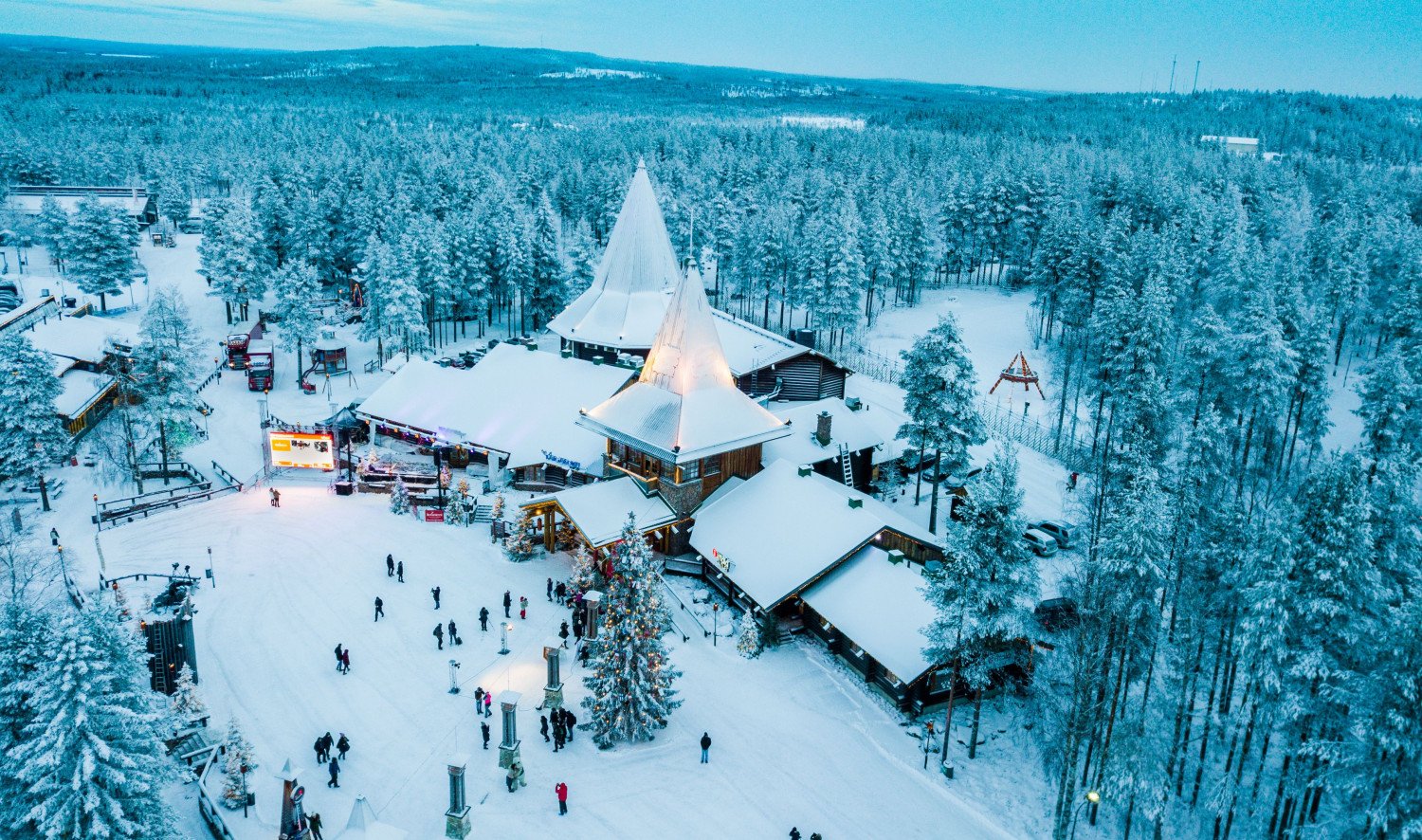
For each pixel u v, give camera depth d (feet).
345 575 154.20
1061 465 202.80
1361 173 564.71
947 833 103.40
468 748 114.11
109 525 172.86
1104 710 104.37
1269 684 91.56
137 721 82.79
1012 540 105.91
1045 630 121.60
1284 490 165.48
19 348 176.14
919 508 183.73
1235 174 472.03
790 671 131.75
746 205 463.83
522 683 127.34
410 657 131.85
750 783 109.50
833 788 109.40
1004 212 380.37
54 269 397.60
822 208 401.29
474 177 468.75
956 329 162.71
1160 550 98.48
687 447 154.61
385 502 184.96
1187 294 268.41
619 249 252.62
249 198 491.31
